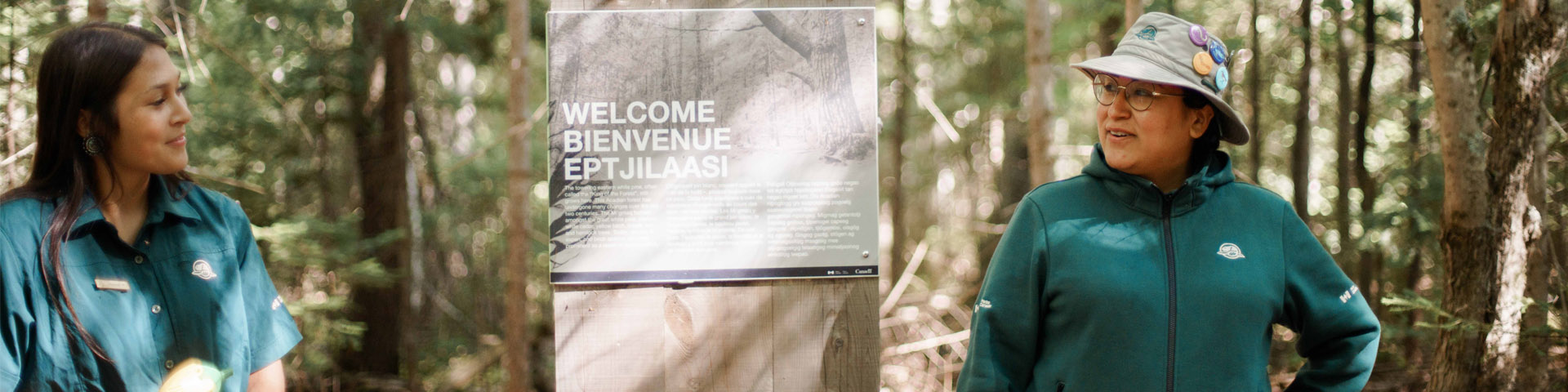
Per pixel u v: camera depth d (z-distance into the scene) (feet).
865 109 6.57
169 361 5.24
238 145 24.91
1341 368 5.65
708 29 6.54
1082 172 5.99
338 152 29.96
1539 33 12.13
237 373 5.44
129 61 5.02
